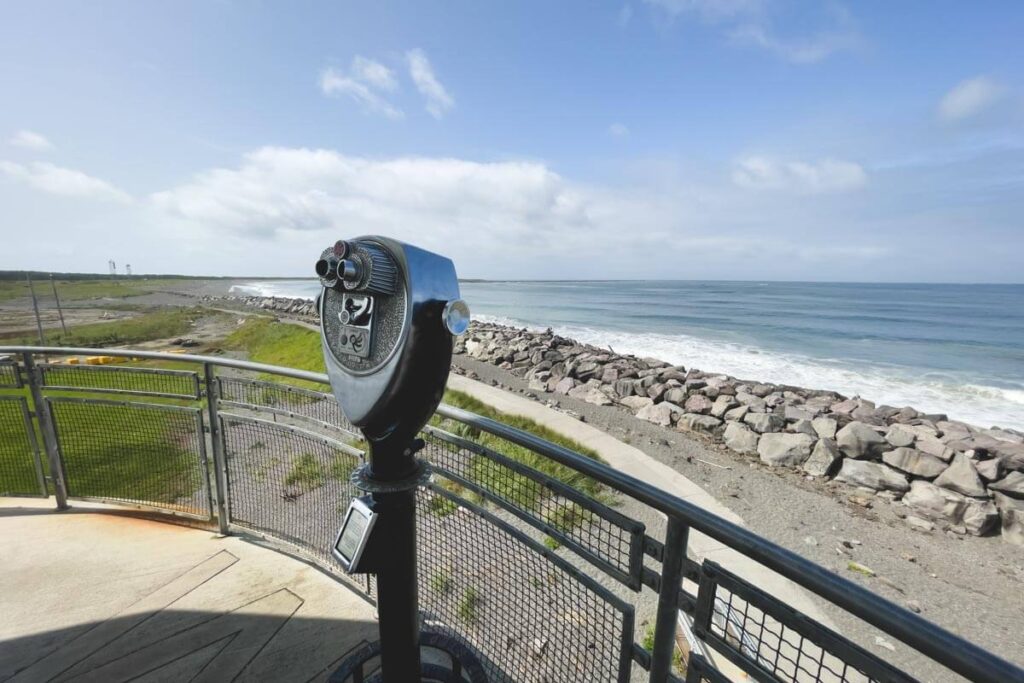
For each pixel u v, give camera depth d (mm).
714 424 8117
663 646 1042
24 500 2971
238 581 2305
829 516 5195
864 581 4129
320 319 1348
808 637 804
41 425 2822
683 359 18906
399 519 1261
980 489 5309
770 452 6836
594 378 11570
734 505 5324
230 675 1803
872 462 6258
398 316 1104
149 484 2930
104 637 1968
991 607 3867
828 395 10867
